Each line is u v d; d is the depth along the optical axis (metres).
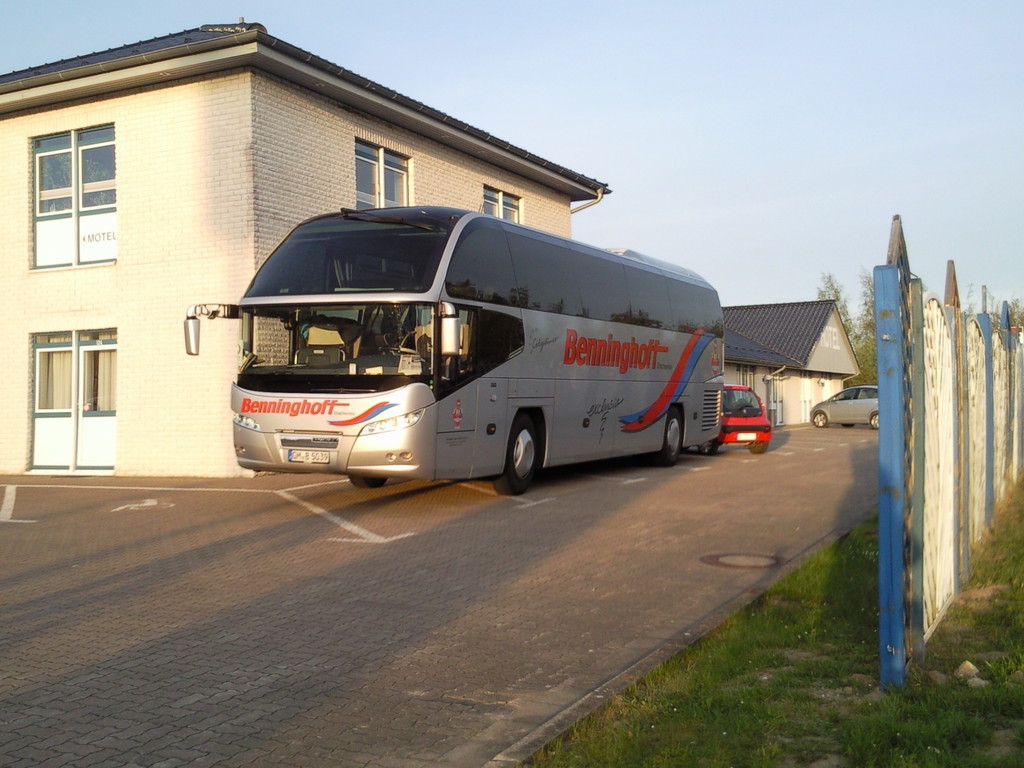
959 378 7.04
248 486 15.11
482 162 22.36
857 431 36.56
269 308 12.38
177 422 16.80
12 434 18.42
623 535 10.59
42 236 18.38
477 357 12.67
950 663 5.45
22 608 7.44
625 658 6.13
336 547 9.91
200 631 6.75
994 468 10.58
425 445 11.76
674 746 4.41
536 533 10.71
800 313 52.22
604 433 16.16
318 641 6.51
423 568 8.88
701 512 12.28
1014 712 4.62
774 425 44.12
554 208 25.41
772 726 4.61
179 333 16.77
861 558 8.53
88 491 15.02
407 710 5.17
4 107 18.03
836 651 5.84
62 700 5.31
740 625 6.46
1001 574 7.54
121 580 8.41
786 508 12.62
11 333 18.42
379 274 12.16
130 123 17.19
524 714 5.11
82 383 18.00
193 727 4.90
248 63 15.95
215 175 16.42
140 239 17.11
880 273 4.96
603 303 16.17
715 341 20.98
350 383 11.81
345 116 18.20
